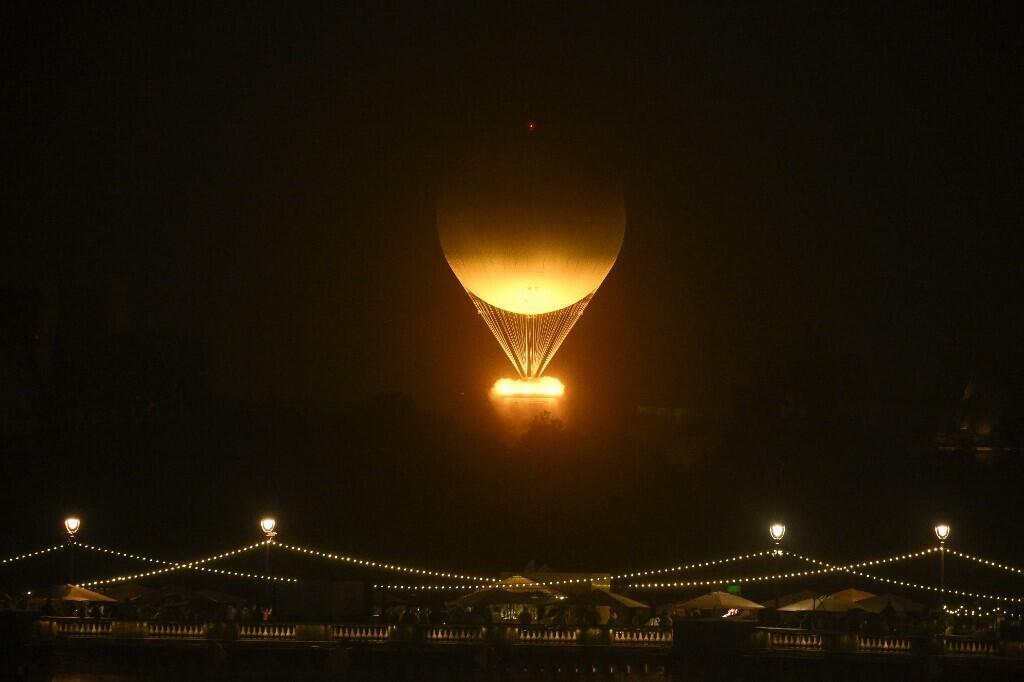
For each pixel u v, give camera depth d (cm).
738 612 7800
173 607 8038
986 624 7550
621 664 7312
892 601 7675
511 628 7394
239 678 7469
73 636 7612
